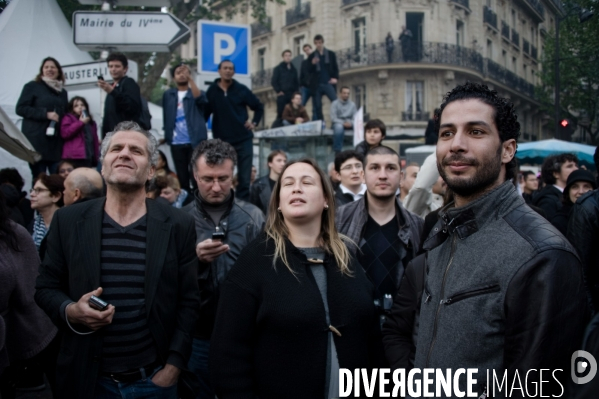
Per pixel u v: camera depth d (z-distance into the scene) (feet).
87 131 20.21
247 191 20.04
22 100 18.58
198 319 8.75
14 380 9.41
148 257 7.39
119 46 22.09
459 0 78.18
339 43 81.30
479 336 4.69
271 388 6.28
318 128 29.55
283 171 7.46
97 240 7.34
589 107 22.88
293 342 6.35
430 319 5.32
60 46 27.22
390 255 9.53
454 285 5.02
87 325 6.84
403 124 77.61
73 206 7.77
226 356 6.43
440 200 14.06
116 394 7.12
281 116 40.11
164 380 7.30
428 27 76.59
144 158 7.68
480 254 4.91
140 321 7.26
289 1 88.43
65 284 7.56
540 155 34.96
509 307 4.51
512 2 78.33
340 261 7.15
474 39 80.59
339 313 6.68
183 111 19.42
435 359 4.98
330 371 6.44
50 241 7.56
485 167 5.00
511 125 5.13
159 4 25.43
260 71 93.50
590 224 9.53
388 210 10.00
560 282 4.32
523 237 4.66
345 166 13.82
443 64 76.28
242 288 6.69
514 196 5.08
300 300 6.49
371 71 78.54
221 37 24.44
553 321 4.25
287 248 6.98
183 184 19.67
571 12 19.57
